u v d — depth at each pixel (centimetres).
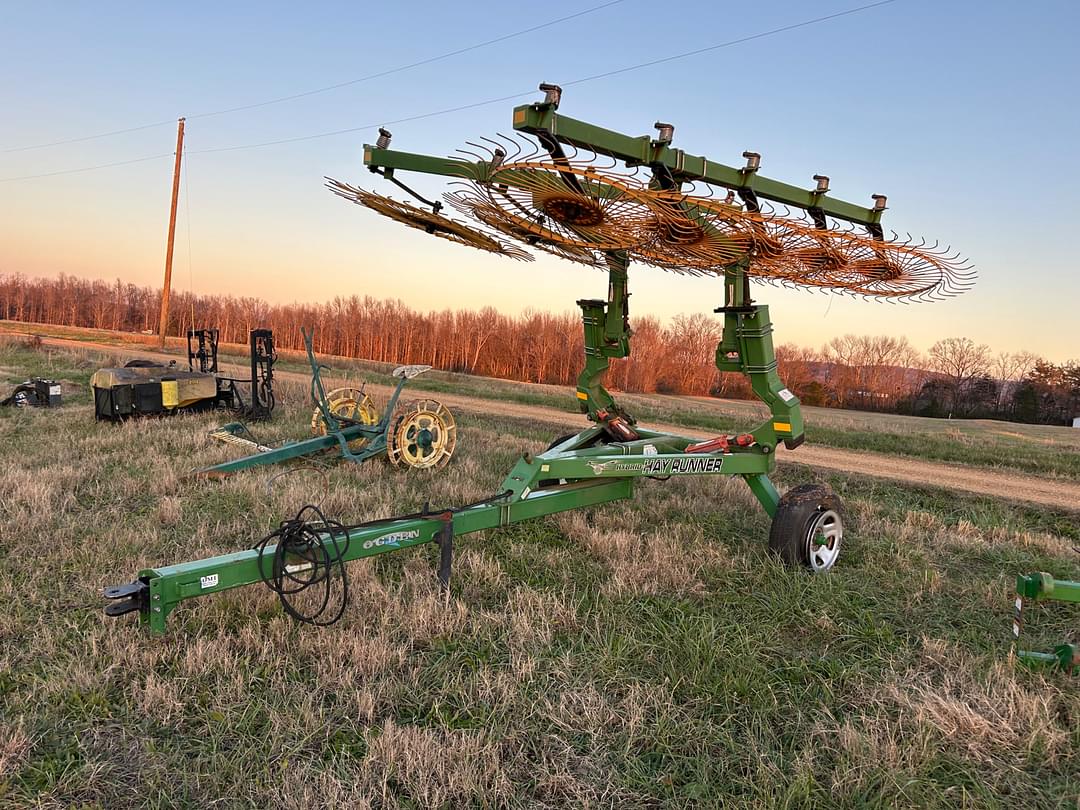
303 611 495
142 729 361
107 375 1287
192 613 478
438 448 997
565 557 639
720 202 459
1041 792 336
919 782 335
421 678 422
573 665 441
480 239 649
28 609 489
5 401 1474
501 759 350
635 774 340
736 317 664
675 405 2627
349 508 763
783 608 541
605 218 486
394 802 312
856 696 420
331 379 2533
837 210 682
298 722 368
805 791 322
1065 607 566
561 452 667
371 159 551
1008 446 1591
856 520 832
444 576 527
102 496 786
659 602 544
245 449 1032
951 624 534
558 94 439
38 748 342
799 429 659
